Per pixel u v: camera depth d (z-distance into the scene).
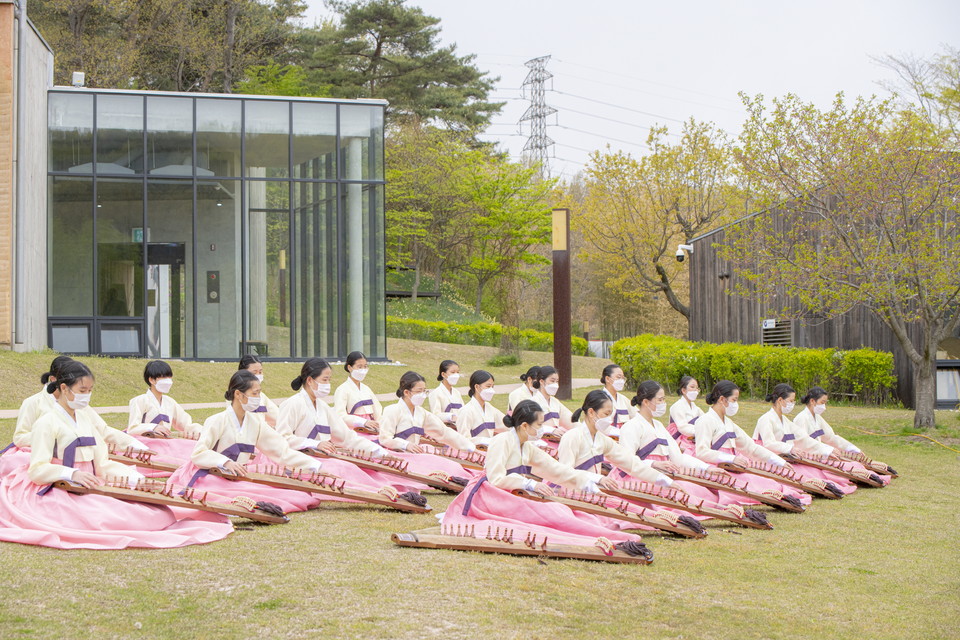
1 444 10.59
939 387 16.77
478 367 27.78
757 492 8.63
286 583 5.18
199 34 38.56
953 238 13.84
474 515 6.76
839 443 11.09
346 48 46.22
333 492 7.45
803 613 5.22
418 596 5.02
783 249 15.62
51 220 21.81
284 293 23.33
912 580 6.15
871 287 13.84
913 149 13.96
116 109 22.31
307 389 8.54
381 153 24.12
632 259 29.52
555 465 7.05
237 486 7.32
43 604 4.62
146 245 22.39
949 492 10.15
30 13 36.78
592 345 48.62
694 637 4.67
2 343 18.45
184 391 18.28
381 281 24.22
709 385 21.08
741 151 16.02
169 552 5.82
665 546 6.84
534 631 4.58
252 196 23.22
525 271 52.06
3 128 18.64
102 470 6.70
